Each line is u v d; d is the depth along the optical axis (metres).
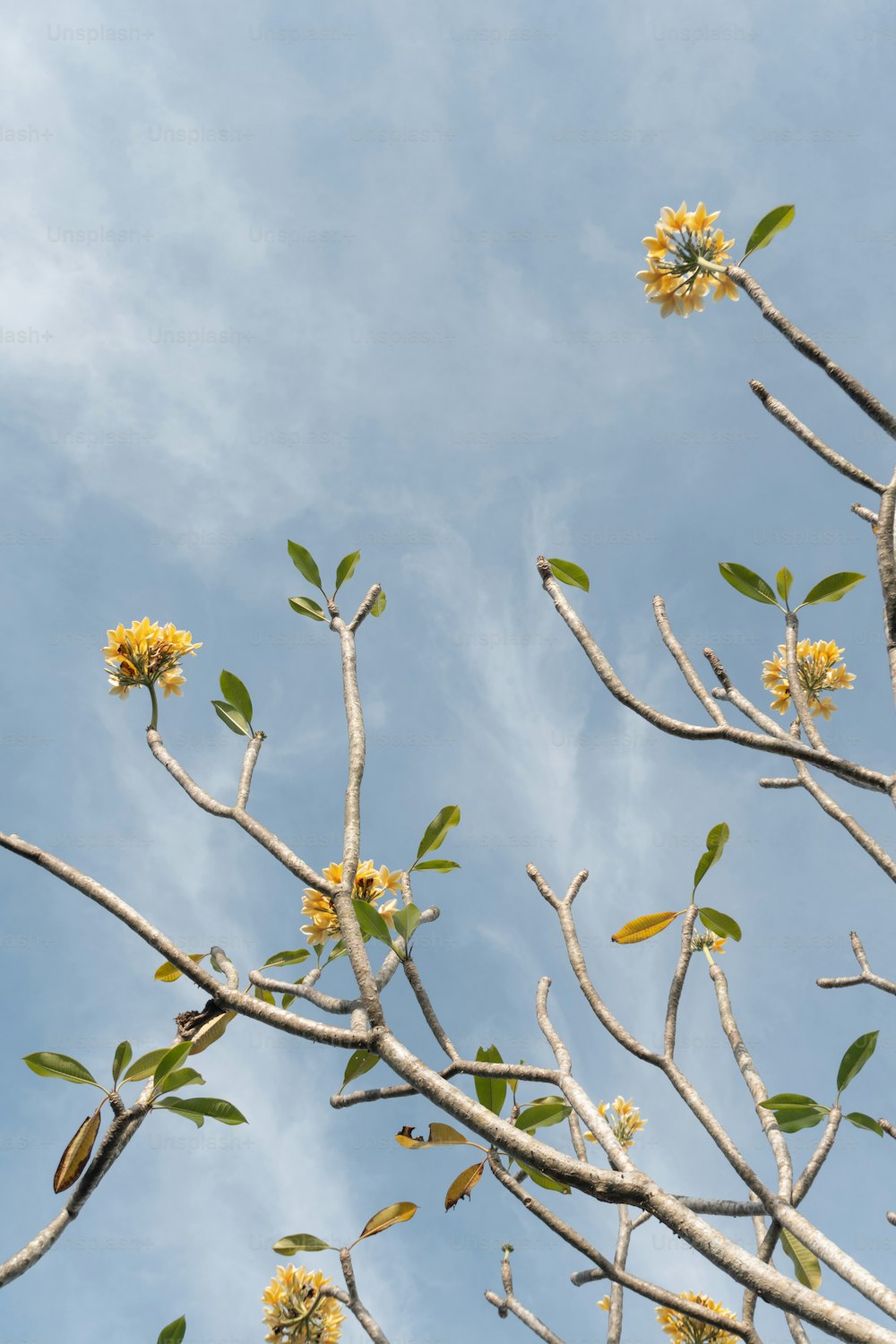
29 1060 6.43
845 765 6.44
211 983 6.37
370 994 6.36
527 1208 6.41
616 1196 6.15
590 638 6.61
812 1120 6.50
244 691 6.86
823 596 6.84
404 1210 6.80
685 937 6.63
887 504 6.57
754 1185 6.34
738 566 6.89
